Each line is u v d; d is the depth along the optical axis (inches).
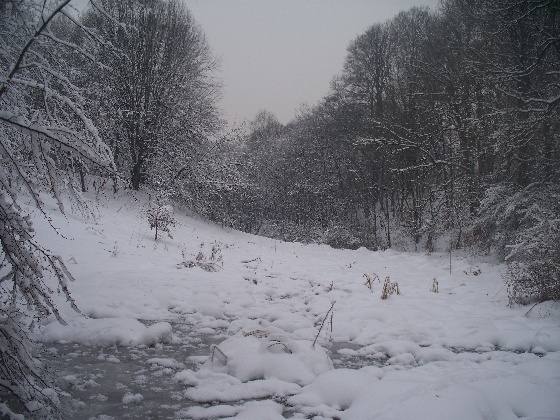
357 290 363.3
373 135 1176.8
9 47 123.4
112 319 215.8
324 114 1480.1
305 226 1332.4
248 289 327.9
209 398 149.6
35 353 125.9
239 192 906.7
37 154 114.3
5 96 124.2
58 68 139.6
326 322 259.6
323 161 1386.6
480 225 706.8
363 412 135.6
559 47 598.2
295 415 141.7
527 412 137.9
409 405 133.0
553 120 615.2
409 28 1300.4
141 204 670.5
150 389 154.3
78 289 261.1
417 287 401.4
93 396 144.9
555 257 305.1
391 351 212.4
